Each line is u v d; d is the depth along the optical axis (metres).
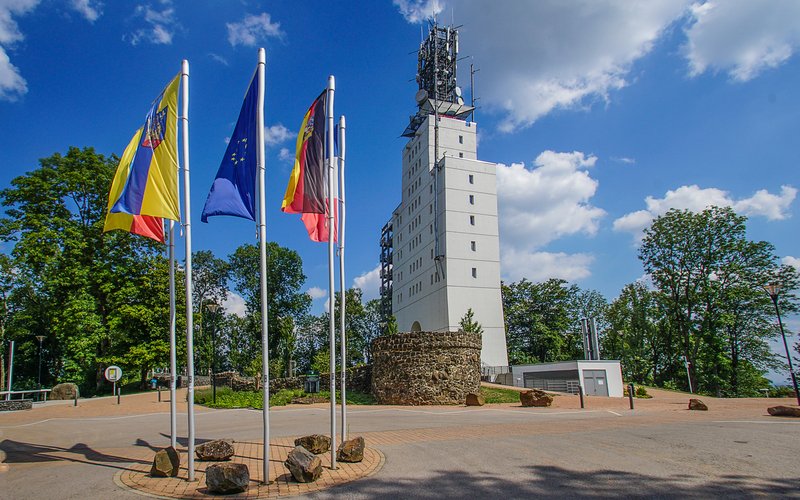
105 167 41.09
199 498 8.34
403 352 31.22
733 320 51.75
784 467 9.52
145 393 42.59
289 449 12.80
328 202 11.50
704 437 13.12
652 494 8.01
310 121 11.45
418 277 67.81
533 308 74.69
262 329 9.53
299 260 74.06
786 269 51.19
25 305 45.53
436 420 19.59
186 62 10.65
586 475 9.30
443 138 67.12
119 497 8.47
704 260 53.94
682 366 58.94
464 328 49.66
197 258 72.25
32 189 38.47
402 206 76.31
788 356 27.98
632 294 64.50
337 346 71.88
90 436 17.39
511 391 34.38
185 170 10.38
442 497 8.12
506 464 10.34
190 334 9.89
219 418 23.03
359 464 10.52
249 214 10.62
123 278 41.16
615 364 41.28
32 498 8.55
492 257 60.88
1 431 19.34
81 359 39.22
